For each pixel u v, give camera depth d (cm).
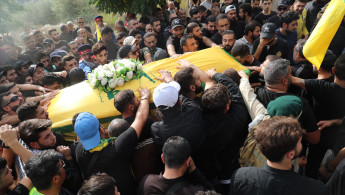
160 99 243
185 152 208
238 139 261
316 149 303
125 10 766
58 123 323
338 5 255
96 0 749
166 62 376
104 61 487
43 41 729
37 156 215
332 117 292
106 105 330
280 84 275
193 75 292
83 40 778
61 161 234
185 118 246
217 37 562
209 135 254
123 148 240
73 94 351
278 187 177
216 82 312
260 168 189
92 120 235
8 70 491
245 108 270
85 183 193
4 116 362
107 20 1434
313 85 291
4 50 646
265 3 681
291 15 528
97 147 237
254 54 464
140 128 259
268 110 241
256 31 519
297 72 362
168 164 210
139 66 354
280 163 179
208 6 922
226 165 264
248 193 186
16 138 255
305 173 329
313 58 275
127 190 248
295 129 178
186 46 471
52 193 218
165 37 677
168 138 223
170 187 209
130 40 500
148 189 216
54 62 546
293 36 553
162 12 833
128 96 282
